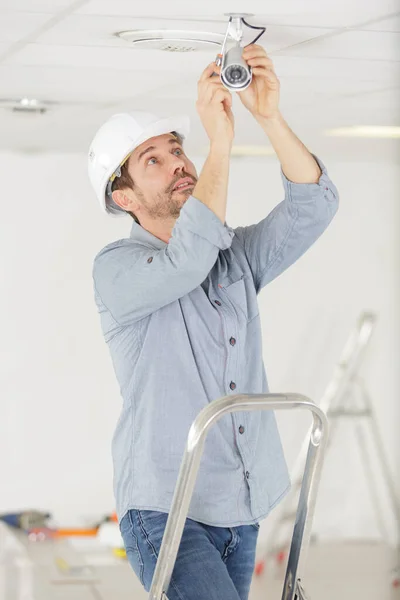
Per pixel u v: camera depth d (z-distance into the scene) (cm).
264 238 291
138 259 269
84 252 647
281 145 273
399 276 695
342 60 347
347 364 676
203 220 254
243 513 268
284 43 317
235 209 671
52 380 649
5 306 640
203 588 244
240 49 263
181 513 229
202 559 249
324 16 277
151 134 288
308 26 290
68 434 653
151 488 263
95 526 636
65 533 621
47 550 600
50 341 647
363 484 702
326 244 691
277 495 276
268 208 674
